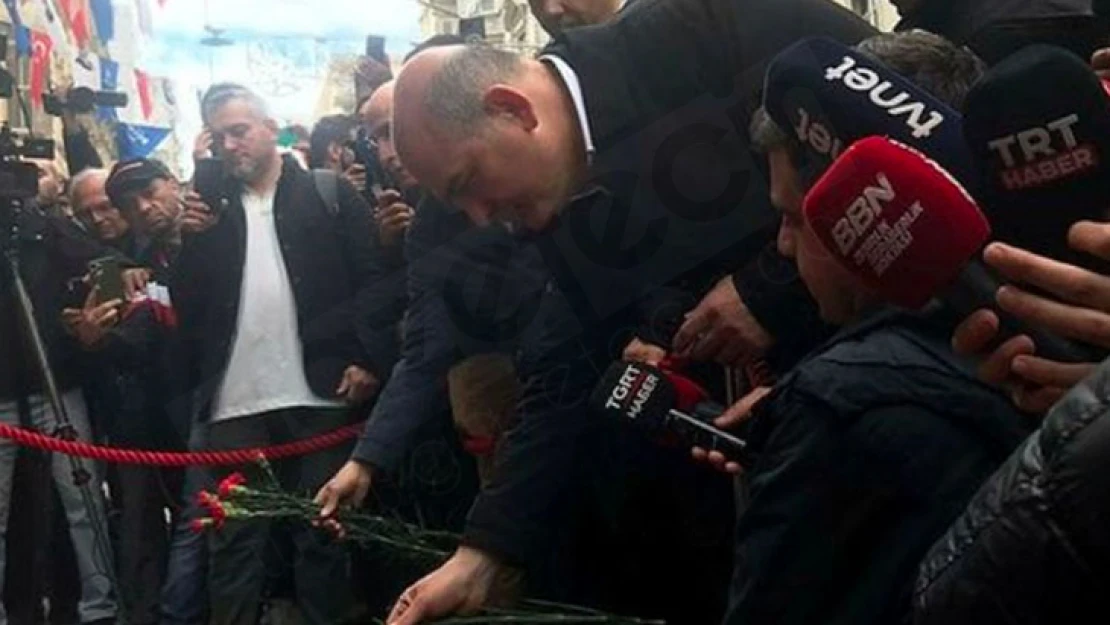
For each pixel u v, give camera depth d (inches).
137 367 219.6
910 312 65.7
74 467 202.1
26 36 352.8
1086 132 55.3
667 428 91.3
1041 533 44.8
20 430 192.5
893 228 58.3
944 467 62.7
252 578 191.6
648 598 106.2
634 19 103.0
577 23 130.3
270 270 196.9
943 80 68.4
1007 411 63.4
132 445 223.3
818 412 64.9
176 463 185.6
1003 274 55.4
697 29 101.4
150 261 241.3
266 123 199.2
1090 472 44.0
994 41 93.6
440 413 139.3
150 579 224.7
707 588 106.2
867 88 63.5
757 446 70.7
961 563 47.2
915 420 63.2
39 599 220.5
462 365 133.3
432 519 143.3
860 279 61.9
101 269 217.3
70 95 257.9
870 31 104.7
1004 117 56.1
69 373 221.6
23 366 215.9
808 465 64.7
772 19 102.0
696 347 95.3
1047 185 56.3
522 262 126.3
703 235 101.7
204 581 208.4
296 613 199.3
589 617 98.3
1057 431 45.1
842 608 64.2
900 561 63.0
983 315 57.5
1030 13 92.7
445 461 142.0
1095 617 44.9
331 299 193.5
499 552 100.8
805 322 92.0
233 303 196.4
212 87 201.8
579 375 103.8
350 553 171.0
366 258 193.5
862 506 64.0
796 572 64.9
